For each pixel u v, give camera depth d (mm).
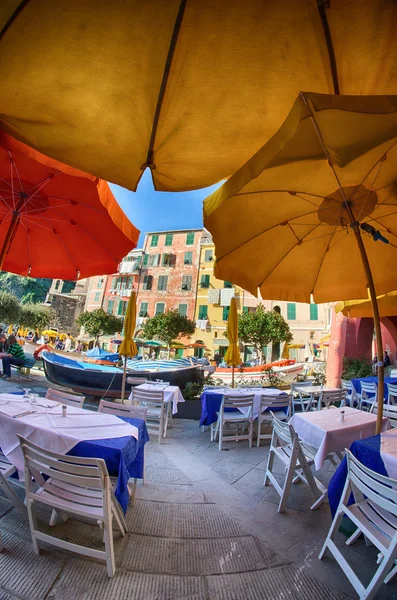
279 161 2057
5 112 2037
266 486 3910
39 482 2527
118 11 1800
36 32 1819
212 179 2676
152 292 34250
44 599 2039
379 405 2908
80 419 3324
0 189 3809
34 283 61094
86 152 2225
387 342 12984
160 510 3219
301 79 2193
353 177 2543
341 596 2160
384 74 2160
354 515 2316
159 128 2303
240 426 6965
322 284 4098
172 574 2316
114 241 4402
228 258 3410
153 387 6934
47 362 10219
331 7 1863
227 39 1988
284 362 19344
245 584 2250
